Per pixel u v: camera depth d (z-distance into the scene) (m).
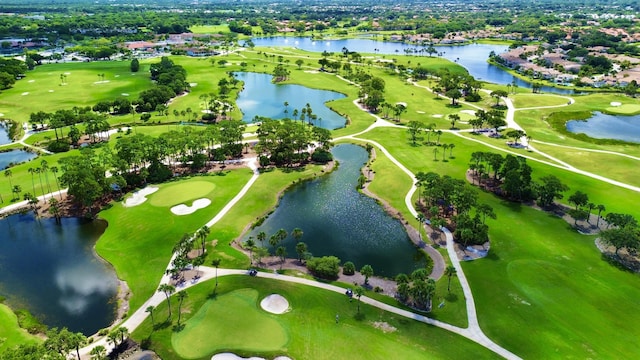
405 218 112.25
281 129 149.62
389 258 97.44
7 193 123.38
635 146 159.50
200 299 81.44
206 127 175.75
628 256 94.25
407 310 79.44
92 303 82.81
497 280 87.38
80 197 111.38
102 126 165.25
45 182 130.25
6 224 110.00
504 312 78.69
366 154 156.62
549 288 84.75
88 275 91.06
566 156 148.00
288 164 146.12
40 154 154.00
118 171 126.75
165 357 68.88
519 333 73.75
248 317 76.81
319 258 92.25
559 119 192.25
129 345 71.56
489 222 108.44
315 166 145.12
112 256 96.75
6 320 77.88
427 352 69.38
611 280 86.69
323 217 114.75
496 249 97.81
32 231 107.12
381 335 72.88
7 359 58.84
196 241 100.19
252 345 70.75
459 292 84.19
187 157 143.50
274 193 125.69
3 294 85.44
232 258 94.88
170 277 88.56
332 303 80.69
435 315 78.12
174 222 108.12
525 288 84.88
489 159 128.62
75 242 102.81
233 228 106.88
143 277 89.12
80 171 112.56
